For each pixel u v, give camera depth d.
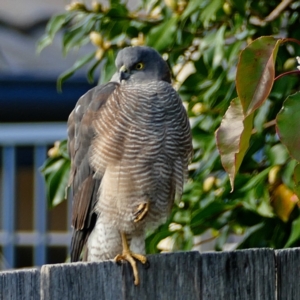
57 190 8.66
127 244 8.06
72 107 14.67
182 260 5.99
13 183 14.55
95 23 9.02
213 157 8.07
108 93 8.31
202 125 8.53
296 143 5.26
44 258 14.56
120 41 9.01
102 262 5.70
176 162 8.21
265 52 5.41
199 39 8.82
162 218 8.31
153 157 8.02
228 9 8.39
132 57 8.43
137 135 7.98
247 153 8.08
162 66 8.55
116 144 7.98
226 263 6.05
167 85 8.30
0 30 15.75
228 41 9.26
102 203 8.06
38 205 14.45
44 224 14.49
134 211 8.03
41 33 15.79
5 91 14.75
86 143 8.17
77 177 8.27
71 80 14.66
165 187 8.16
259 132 7.72
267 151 7.70
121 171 7.97
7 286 5.39
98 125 8.11
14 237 14.57
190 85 8.71
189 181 8.79
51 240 15.34
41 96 14.73
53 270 5.52
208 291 6.01
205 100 8.11
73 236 8.42
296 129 5.28
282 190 7.53
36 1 16.05
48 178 8.70
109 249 8.17
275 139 8.23
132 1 13.12
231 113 5.56
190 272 5.99
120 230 8.12
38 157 14.54
